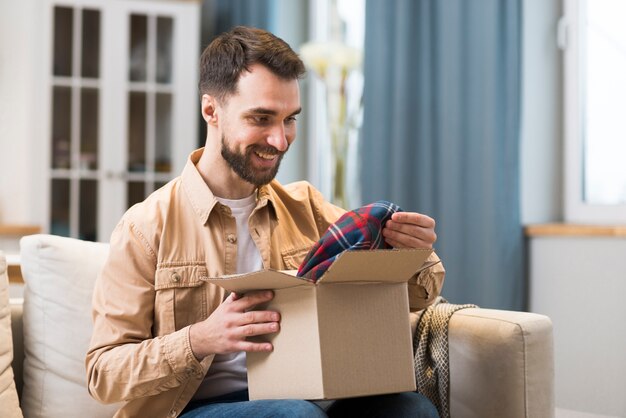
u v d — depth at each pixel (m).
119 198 4.20
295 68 1.56
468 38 3.31
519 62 3.16
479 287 3.24
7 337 1.75
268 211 1.71
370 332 1.38
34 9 4.09
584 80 3.26
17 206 4.21
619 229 2.89
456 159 3.33
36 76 4.11
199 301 1.59
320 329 1.33
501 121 3.19
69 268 1.87
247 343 1.40
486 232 3.21
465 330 1.79
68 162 4.15
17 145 4.21
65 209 4.15
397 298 1.42
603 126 3.20
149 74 4.23
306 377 1.34
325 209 1.87
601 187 3.21
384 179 3.59
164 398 1.55
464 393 1.78
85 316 1.85
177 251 1.60
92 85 4.18
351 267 1.32
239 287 1.41
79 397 1.83
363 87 3.68
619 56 3.14
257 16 4.21
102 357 1.50
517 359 1.71
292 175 4.44
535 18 3.32
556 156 3.36
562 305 3.10
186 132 4.27
